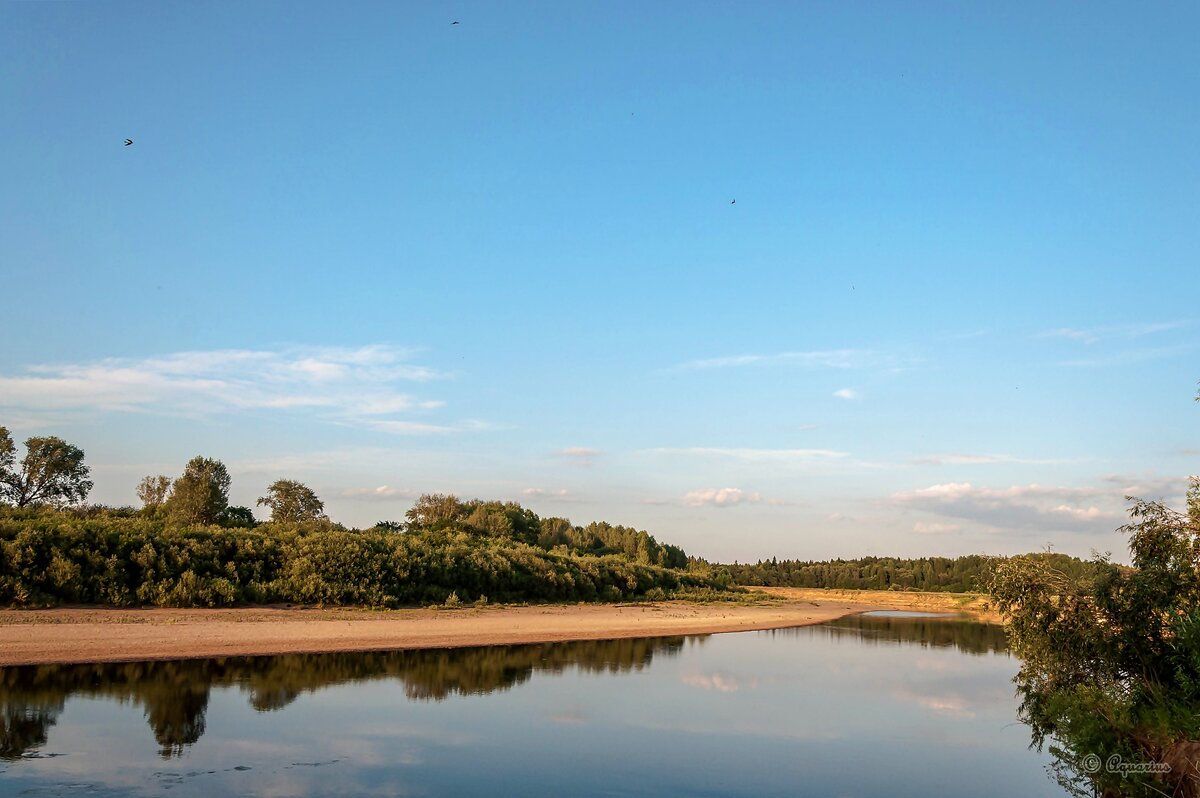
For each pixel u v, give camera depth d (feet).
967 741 80.69
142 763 60.34
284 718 77.46
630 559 434.71
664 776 65.00
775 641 179.11
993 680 123.95
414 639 141.38
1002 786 65.31
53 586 139.03
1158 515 59.62
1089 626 61.98
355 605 181.57
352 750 67.56
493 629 165.58
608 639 167.73
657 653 145.89
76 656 102.63
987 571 70.28
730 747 74.95
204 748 65.46
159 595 149.48
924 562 594.65
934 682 120.16
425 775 61.98
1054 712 60.44
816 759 71.87
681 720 85.87
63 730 68.69
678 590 343.46
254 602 166.40
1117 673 60.95
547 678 110.63
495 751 70.03
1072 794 60.18
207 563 164.04
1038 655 64.75
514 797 57.88
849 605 370.53
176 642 116.98
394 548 208.95
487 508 391.45
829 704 98.73
